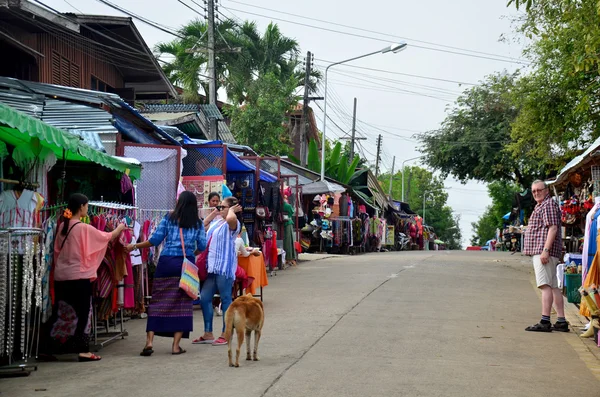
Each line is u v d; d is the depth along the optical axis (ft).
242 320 23.13
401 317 33.37
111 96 40.34
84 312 24.49
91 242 24.67
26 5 48.83
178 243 25.76
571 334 30.17
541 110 63.98
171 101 96.89
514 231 118.62
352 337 28.02
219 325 32.48
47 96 39.50
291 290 44.93
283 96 114.83
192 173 48.73
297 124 149.59
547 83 63.62
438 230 307.78
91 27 62.44
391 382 20.53
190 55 108.27
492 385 20.45
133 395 19.13
